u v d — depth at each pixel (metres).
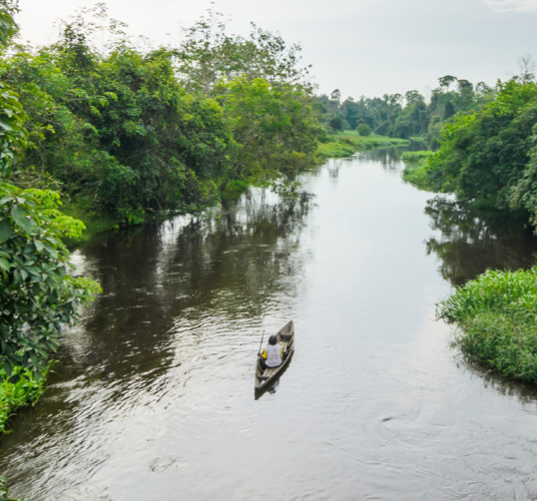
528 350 11.48
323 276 18.88
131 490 7.93
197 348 12.74
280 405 10.34
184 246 23.20
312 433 9.44
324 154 83.44
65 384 10.95
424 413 10.07
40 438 9.09
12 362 5.58
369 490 7.97
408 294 16.98
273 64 43.88
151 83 26.44
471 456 8.76
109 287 17.20
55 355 12.27
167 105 26.73
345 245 23.78
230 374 11.50
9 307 5.55
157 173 26.55
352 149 100.44
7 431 9.27
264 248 23.05
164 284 17.62
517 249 23.25
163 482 8.12
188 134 29.05
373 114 197.00
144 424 9.62
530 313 12.74
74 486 7.97
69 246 22.25
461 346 13.02
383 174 56.38
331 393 10.80
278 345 12.12
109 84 24.41
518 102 30.14
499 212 32.53
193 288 17.27
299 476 8.29
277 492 7.93
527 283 14.55
